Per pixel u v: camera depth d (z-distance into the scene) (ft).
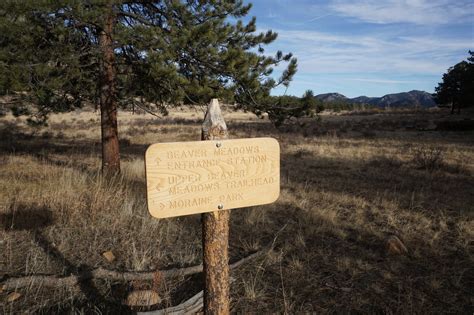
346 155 46.65
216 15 24.94
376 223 19.35
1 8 18.26
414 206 22.30
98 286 12.35
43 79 20.92
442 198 24.81
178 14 23.29
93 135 76.48
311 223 18.92
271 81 24.08
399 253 15.26
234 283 12.78
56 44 21.22
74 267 13.60
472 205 22.80
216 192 7.68
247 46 26.18
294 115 24.77
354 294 12.10
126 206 18.90
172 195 7.24
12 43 19.72
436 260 14.70
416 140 66.74
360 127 101.35
